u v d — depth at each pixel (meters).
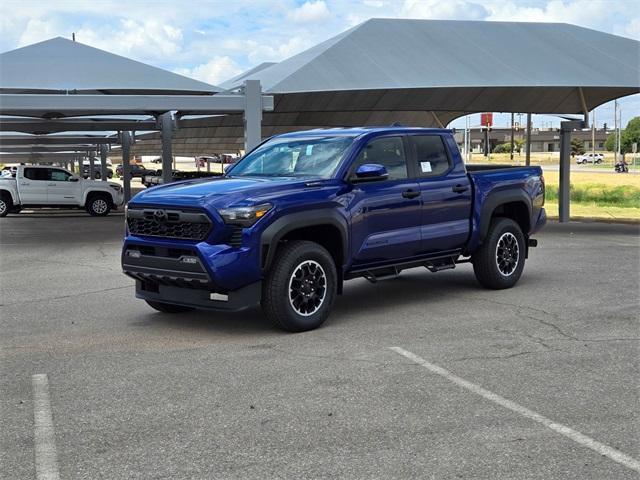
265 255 6.50
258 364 5.75
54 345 6.45
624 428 4.32
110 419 4.53
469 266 11.24
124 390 5.11
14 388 5.18
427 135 8.19
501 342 6.43
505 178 8.95
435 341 6.46
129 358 5.97
